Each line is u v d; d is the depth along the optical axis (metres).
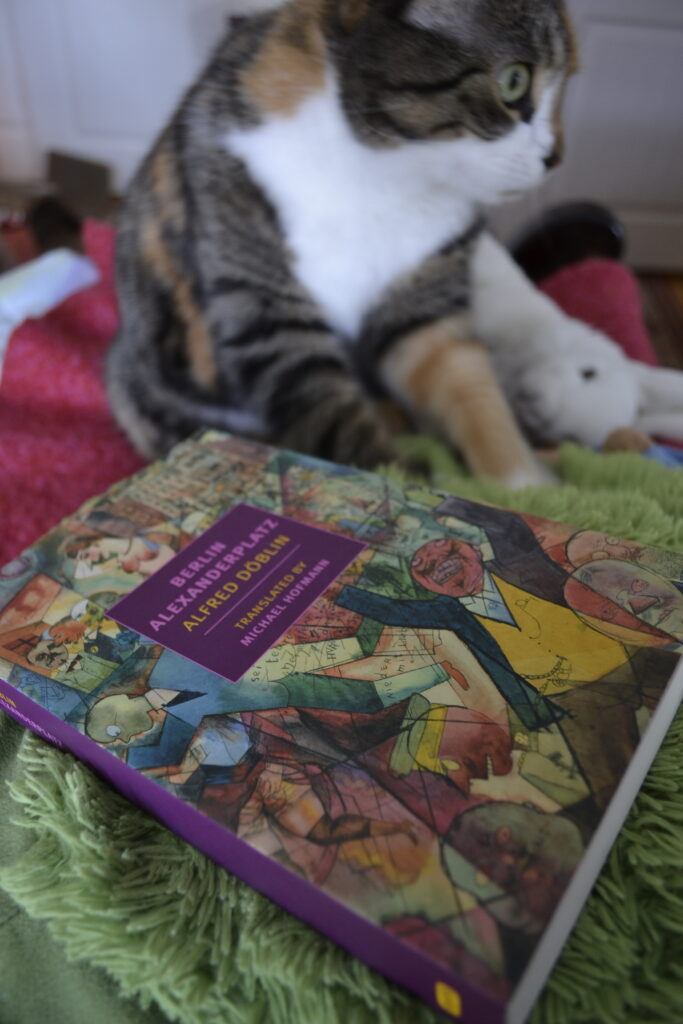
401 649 0.39
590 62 1.56
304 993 0.32
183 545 0.47
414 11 0.61
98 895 0.35
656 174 1.76
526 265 1.11
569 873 0.30
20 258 1.31
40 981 0.35
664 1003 0.32
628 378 0.81
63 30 1.76
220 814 0.33
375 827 0.32
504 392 0.83
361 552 0.45
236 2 0.72
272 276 0.77
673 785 0.38
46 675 0.39
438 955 0.28
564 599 0.41
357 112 0.67
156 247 0.80
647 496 0.59
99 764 0.38
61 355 0.85
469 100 0.65
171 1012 0.33
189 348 0.80
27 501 0.69
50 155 1.89
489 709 0.36
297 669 0.39
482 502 0.50
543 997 0.31
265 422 0.79
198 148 0.74
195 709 0.37
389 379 0.88
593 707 0.36
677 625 0.39
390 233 0.77
